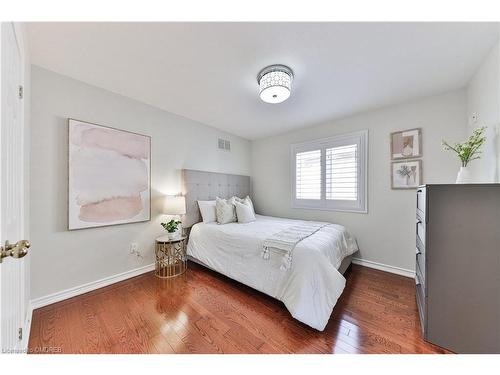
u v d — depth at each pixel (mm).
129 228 2408
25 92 1432
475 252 1208
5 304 824
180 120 3000
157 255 2510
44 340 1382
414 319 1626
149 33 1406
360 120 2859
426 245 1332
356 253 2887
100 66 1803
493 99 1513
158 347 1328
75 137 1976
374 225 2730
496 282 1167
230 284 2250
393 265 2578
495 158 1487
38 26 1328
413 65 1756
